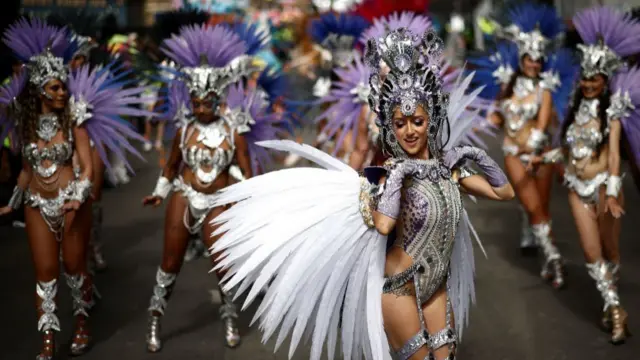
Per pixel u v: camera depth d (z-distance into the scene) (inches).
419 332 154.0
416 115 151.0
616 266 241.6
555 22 307.7
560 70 300.5
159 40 326.6
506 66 307.3
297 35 626.2
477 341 233.1
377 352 154.3
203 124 226.1
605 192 236.4
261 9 923.4
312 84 406.0
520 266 308.3
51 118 217.5
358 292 158.6
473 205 419.2
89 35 306.5
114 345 235.9
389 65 152.9
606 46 235.6
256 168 250.1
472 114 181.3
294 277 153.1
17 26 221.8
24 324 255.4
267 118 248.5
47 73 213.8
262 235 155.1
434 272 154.9
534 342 231.8
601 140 236.4
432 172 152.8
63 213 218.8
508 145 293.9
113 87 228.2
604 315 240.5
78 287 227.9
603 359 219.1
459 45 805.2
